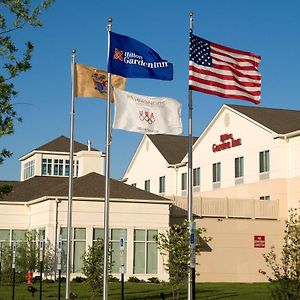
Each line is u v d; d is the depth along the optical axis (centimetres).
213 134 5381
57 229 4031
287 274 1825
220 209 4531
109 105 2281
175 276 2297
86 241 4041
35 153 6150
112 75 2470
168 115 2269
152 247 4116
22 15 1775
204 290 3297
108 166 2256
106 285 2181
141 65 2270
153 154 6291
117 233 4084
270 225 4550
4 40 1766
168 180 5928
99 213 4081
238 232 4475
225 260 4403
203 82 2181
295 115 5078
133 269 4053
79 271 3994
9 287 3494
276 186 4594
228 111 5184
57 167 6194
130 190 4219
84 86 2662
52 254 4000
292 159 4550
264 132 4753
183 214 4428
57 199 4044
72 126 2734
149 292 3103
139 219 4131
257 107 5225
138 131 2225
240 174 4988
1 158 1739
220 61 2220
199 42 2198
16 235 4566
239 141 5031
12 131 1698
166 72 2297
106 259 2200
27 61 1803
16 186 5047
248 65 2262
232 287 3591
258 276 4450
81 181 4256
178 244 2258
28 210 4597
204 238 3075
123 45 2259
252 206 4584
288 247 1881
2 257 3941
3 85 1711
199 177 5531
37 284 3744
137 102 2242
